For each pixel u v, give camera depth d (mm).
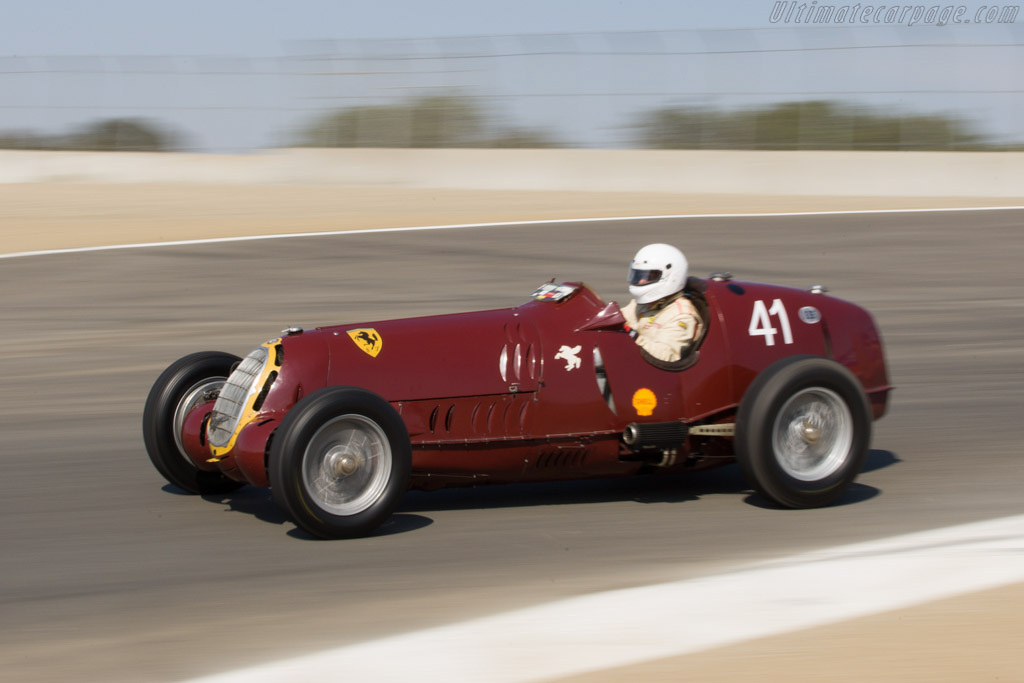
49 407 29500
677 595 15438
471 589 16031
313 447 17703
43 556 17906
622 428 20125
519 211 75312
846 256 55281
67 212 75750
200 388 21172
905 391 30734
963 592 15250
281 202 82688
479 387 19406
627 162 95938
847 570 16266
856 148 98125
